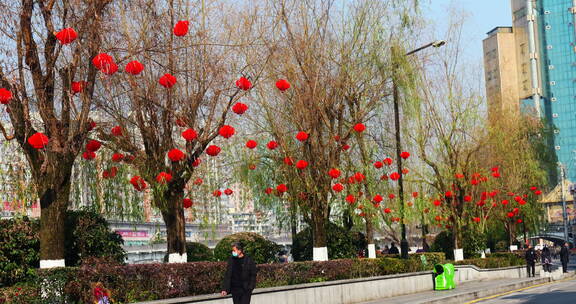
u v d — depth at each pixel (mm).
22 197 16266
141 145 17750
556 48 167750
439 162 33062
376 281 22766
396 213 26031
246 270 12930
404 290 24766
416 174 28859
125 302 14109
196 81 17281
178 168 17562
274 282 18484
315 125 22188
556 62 167375
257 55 19578
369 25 23344
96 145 15750
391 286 23828
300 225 29125
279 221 25906
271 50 19953
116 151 17203
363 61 23188
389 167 24812
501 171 42844
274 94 22031
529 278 36656
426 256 30500
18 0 14695
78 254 18281
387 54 23812
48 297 13289
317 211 22547
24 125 14891
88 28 15164
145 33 16328
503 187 42500
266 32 20453
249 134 23000
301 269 19812
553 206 131000
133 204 17781
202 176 18203
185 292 15602
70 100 14773
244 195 23750
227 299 15594
